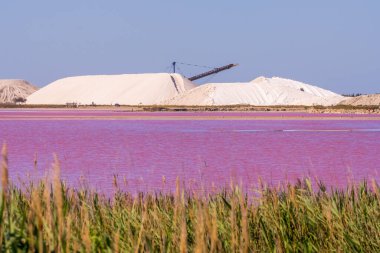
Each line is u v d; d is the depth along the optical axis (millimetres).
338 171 48594
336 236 14469
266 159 58469
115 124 136375
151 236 11688
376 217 15742
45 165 51031
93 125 131125
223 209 15078
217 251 10156
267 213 14680
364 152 66812
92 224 12945
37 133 100062
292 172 47875
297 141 83938
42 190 14078
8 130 109562
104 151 66188
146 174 44500
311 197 17828
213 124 138750
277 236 13297
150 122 149625
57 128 117188
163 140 84750
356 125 134875
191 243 11930
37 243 8547
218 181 39844
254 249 12633
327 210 14805
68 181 39656
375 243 14117
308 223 14672
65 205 12188
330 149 70812
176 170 47781
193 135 96000
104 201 18688
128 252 10891
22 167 49500
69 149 68688
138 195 19109
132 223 13031
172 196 20375
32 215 8820
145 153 64125
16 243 8492
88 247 9492
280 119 175875
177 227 11992
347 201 17344
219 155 62312
